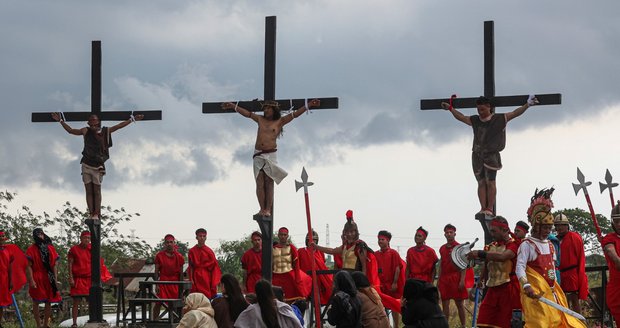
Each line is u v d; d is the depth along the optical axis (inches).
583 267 680.4
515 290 546.0
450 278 772.6
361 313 515.8
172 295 863.1
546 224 530.6
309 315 807.1
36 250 836.0
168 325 794.8
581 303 759.1
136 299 804.6
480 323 557.9
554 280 532.7
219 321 509.7
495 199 735.7
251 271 841.5
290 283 809.5
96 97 842.8
